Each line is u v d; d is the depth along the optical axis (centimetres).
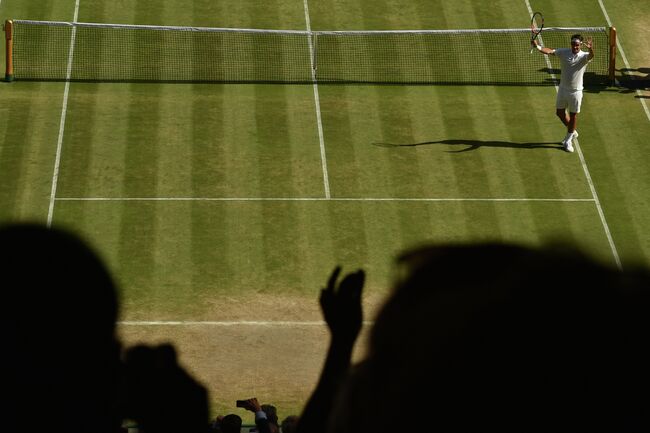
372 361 370
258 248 6406
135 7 8269
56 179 6775
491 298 353
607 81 8025
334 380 593
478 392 343
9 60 7481
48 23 7581
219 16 8238
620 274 352
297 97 7594
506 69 8031
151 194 6712
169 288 6119
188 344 5769
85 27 8038
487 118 7556
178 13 8231
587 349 340
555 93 7844
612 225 6775
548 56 8169
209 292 6119
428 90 7762
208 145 7112
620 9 8688
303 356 5747
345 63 7944
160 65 7781
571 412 336
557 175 7112
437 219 6706
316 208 6712
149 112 7369
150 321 5900
